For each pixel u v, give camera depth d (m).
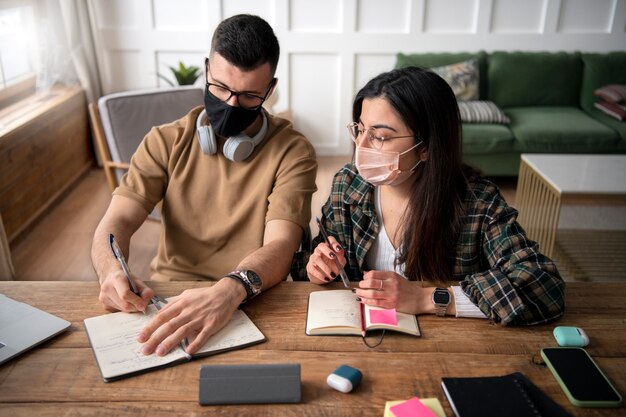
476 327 1.10
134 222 1.45
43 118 3.24
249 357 1.00
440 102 1.18
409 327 1.07
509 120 3.71
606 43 4.11
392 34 4.05
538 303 1.10
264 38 1.33
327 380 0.93
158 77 4.14
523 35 4.07
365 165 1.22
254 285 1.16
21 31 3.49
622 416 0.87
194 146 1.51
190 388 0.93
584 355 0.99
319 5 3.98
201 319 1.06
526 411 0.86
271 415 0.87
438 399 0.91
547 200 2.74
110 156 2.60
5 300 1.17
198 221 1.52
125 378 0.94
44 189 3.29
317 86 4.20
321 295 1.19
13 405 0.88
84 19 3.79
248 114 1.40
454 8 4.02
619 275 2.61
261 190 1.48
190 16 3.99
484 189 1.26
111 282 1.14
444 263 1.28
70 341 1.04
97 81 3.98
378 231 1.35
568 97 4.04
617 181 2.72
